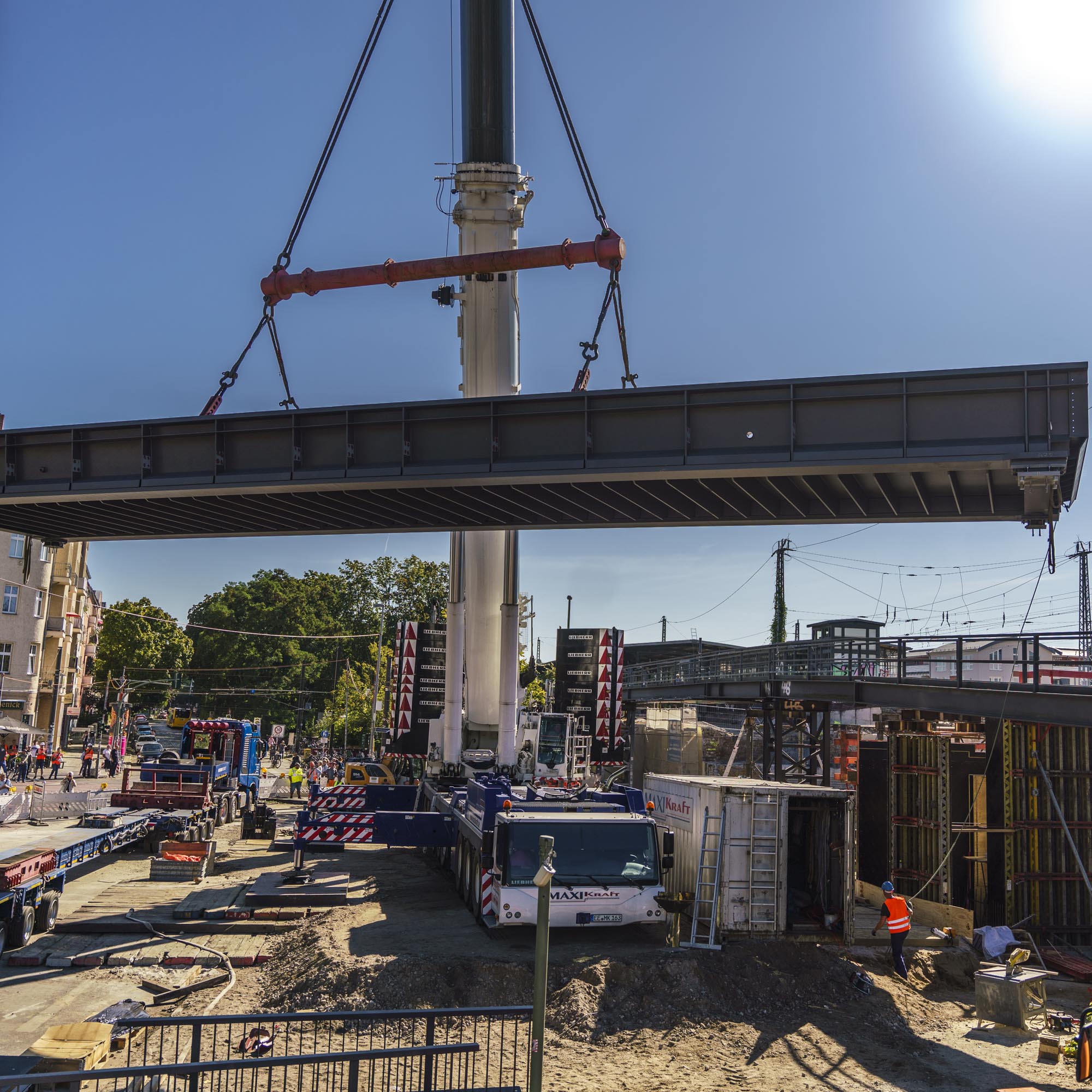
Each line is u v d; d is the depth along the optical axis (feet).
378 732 209.77
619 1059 41.34
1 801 76.79
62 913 62.95
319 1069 38.70
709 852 56.54
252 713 332.39
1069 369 48.96
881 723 78.84
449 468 58.54
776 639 185.68
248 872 79.92
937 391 50.80
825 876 58.54
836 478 56.39
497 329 80.07
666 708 166.71
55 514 71.26
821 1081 39.37
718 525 64.59
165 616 351.25
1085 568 155.22
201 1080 34.94
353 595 349.82
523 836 54.34
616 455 56.44
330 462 61.26
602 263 67.51
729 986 48.70
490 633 89.61
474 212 81.82
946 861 66.90
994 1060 42.78
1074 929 66.13
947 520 59.67
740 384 53.83
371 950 52.08
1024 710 61.52
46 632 226.99
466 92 83.46
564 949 52.95
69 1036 32.63
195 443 63.93
